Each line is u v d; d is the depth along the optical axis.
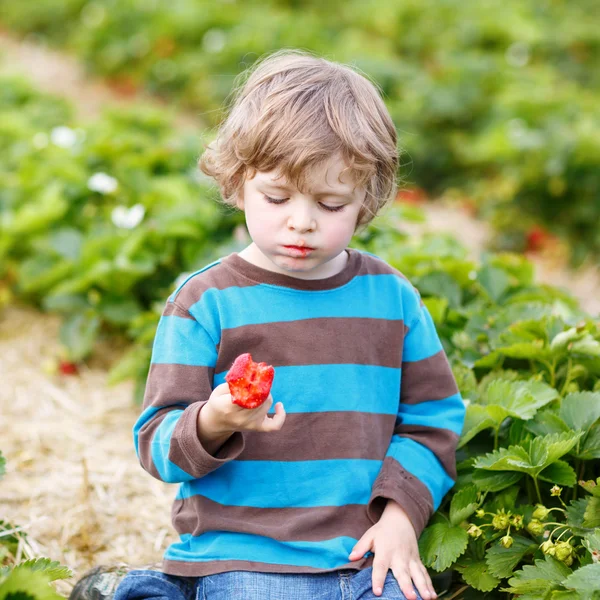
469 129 6.79
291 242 1.71
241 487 1.81
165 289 3.77
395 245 3.42
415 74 7.25
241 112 1.79
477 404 2.23
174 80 8.29
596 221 5.44
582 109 6.41
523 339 2.49
